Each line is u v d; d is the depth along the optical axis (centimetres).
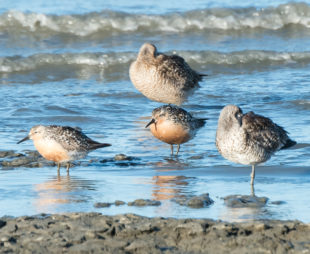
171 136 1460
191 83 1914
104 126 1720
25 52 2709
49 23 2978
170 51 2658
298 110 1862
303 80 2317
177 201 1083
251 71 2505
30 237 897
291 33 3042
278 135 1198
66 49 2761
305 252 838
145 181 1230
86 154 1319
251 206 1055
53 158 1294
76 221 953
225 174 1277
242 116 1161
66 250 852
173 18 3031
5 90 2192
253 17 3088
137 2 3250
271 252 838
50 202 1085
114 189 1171
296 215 1008
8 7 3111
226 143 1145
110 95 2111
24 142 1548
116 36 2952
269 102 1975
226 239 880
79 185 1198
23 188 1175
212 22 3052
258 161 1164
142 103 2019
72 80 2388
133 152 1475
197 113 1862
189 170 1312
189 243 873
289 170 1292
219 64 2594
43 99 2036
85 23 2988
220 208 1046
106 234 909
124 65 2577
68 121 1761
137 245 858
